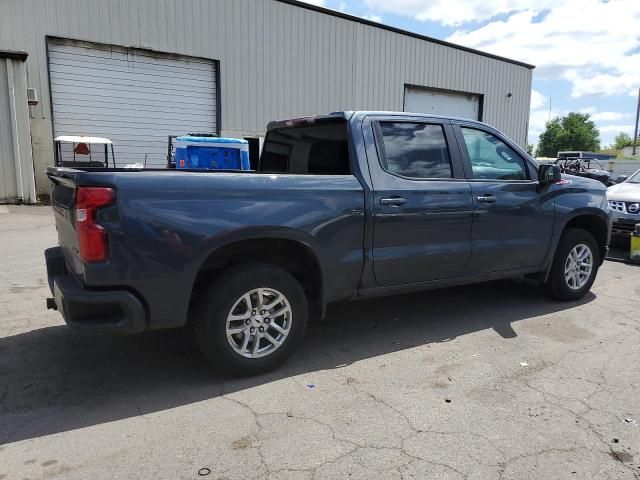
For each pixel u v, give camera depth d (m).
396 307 5.50
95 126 14.73
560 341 4.54
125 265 3.21
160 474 2.64
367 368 3.96
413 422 3.16
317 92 18.64
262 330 3.77
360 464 2.74
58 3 13.74
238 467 2.71
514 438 2.99
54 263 4.04
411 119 4.54
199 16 15.85
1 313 5.18
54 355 4.18
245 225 3.52
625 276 7.04
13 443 2.92
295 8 17.67
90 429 3.07
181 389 3.60
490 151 5.01
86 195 3.13
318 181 3.92
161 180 3.31
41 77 13.74
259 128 17.45
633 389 3.62
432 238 4.48
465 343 4.49
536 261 5.30
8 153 12.55
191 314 3.68
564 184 5.46
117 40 14.66
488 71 24.11
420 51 21.36
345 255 4.02
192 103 16.20
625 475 2.66
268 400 3.44
